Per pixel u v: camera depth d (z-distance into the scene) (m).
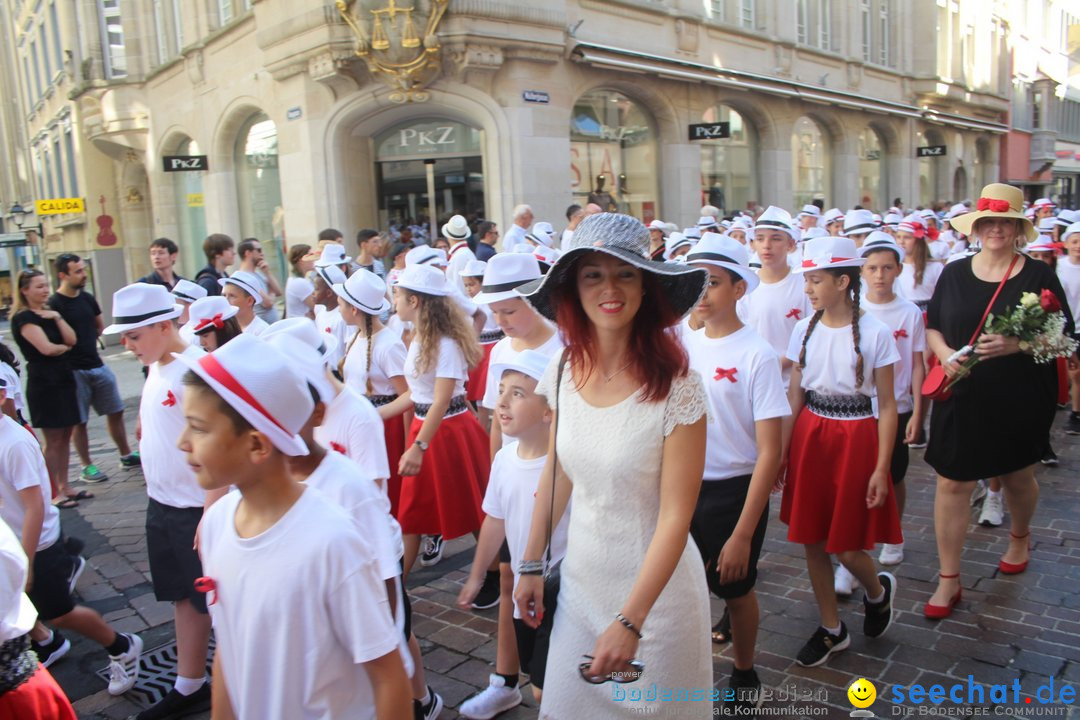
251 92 14.43
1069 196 43.09
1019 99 34.84
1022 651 3.55
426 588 4.54
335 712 1.86
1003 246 3.87
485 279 3.73
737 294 3.16
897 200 20.02
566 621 2.22
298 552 1.81
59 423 6.52
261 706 1.87
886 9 24.55
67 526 6.00
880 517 3.50
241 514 1.92
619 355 2.14
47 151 26.92
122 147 20.14
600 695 2.16
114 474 7.41
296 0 12.43
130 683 3.68
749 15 18.50
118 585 4.87
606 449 2.10
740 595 3.04
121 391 11.66
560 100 13.35
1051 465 6.24
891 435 3.41
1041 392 3.84
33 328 6.33
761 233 5.26
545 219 13.16
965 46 29.06
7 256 37.88
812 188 21.36
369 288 4.50
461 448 4.22
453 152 13.59
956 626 3.80
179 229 18.88
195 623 3.37
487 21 12.14
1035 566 4.42
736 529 2.91
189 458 1.83
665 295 2.08
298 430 1.83
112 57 19.12
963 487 3.85
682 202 16.23
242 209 16.17
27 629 2.16
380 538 2.37
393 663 1.86
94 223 21.42
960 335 3.92
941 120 26.89
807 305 5.24
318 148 13.06
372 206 13.75
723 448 3.10
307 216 13.39
